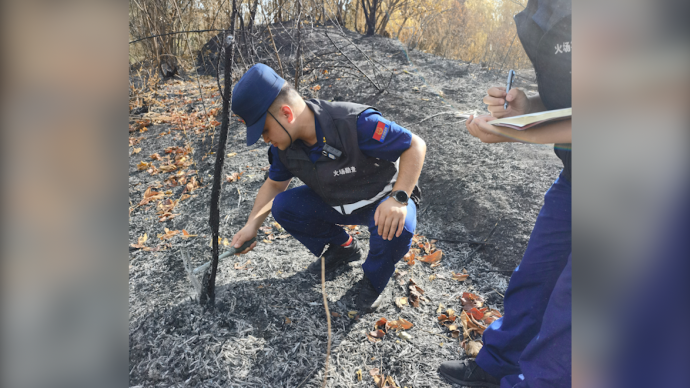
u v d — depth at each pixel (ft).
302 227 6.45
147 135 12.42
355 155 5.41
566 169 4.10
